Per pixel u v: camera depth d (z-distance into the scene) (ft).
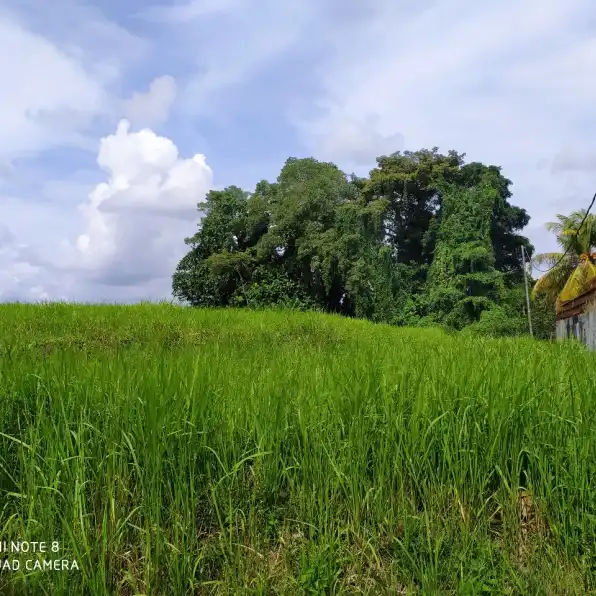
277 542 13.78
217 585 12.47
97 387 16.28
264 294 114.93
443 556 13.23
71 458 13.08
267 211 133.28
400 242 136.77
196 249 141.69
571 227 95.91
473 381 17.24
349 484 14.12
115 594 11.90
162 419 13.84
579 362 22.57
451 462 14.60
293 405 16.28
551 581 12.64
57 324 47.01
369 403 15.81
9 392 16.17
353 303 126.31
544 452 14.83
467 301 114.42
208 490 14.14
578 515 13.82
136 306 58.80
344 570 12.98
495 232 136.56
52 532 12.35
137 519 13.47
